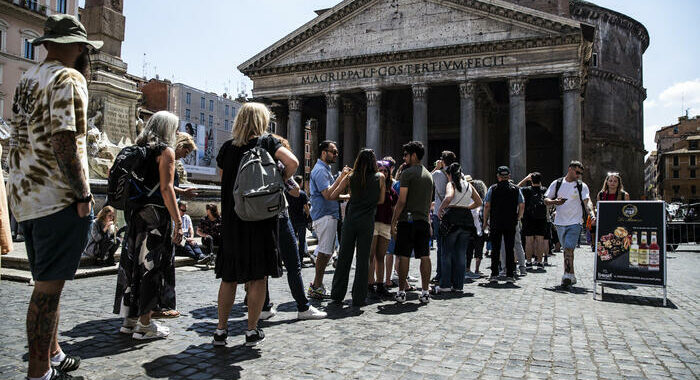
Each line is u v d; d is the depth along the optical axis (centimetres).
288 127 4056
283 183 437
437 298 741
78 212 330
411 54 3338
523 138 3069
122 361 399
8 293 671
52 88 318
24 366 376
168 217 487
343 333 507
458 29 3284
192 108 6625
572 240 876
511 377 380
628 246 762
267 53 3775
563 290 845
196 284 820
